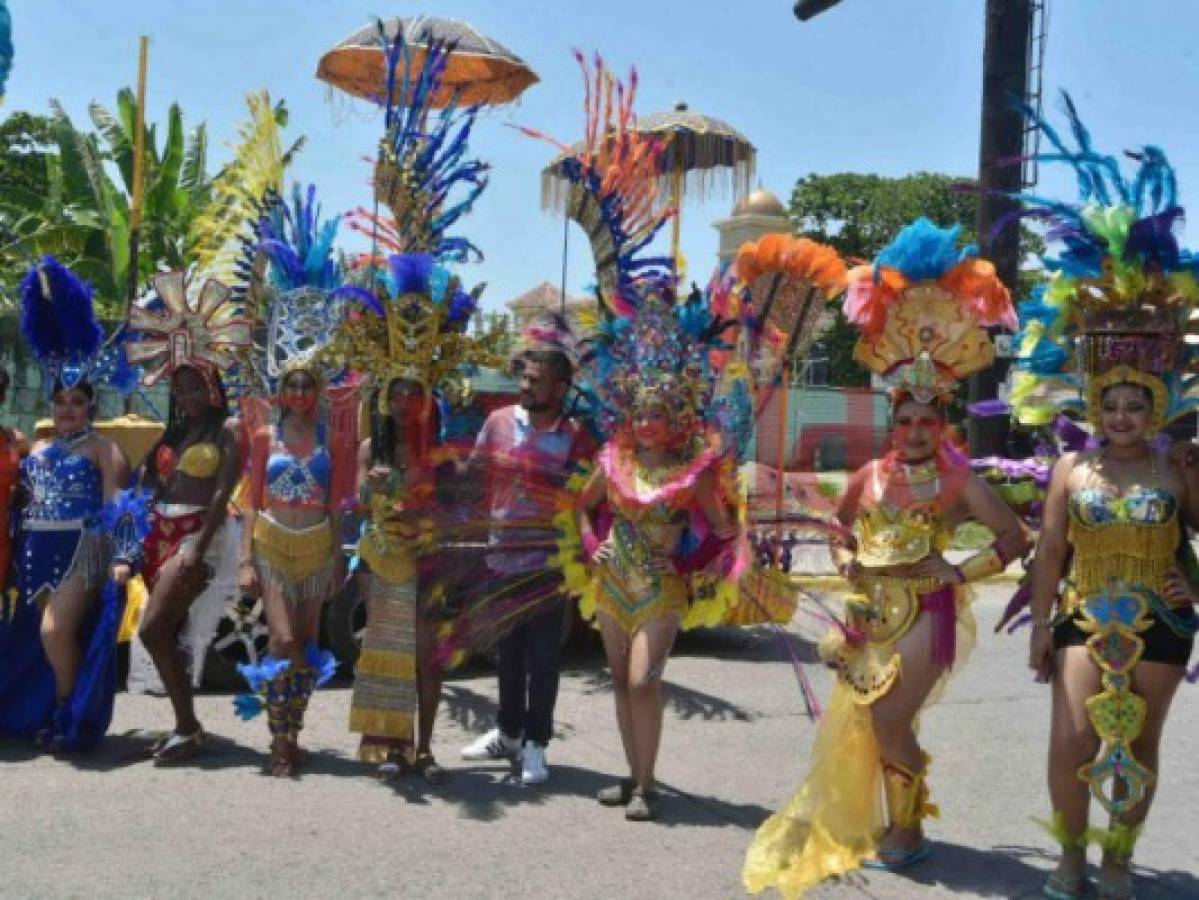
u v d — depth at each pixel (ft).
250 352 17.74
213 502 16.62
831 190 107.86
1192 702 22.16
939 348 13.42
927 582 13.32
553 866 13.32
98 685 17.17
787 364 15.55
